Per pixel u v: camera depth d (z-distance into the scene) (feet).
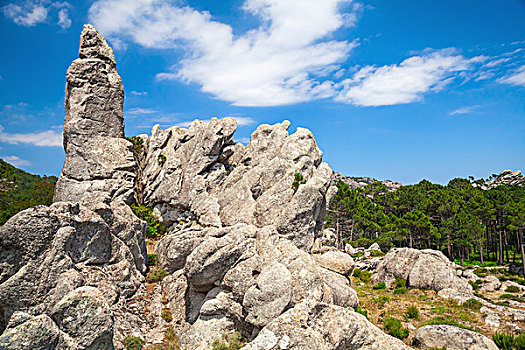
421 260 151.94
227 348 82.53
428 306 123.85
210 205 127.03
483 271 219.00
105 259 89.86
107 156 124.67
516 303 128.36
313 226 126.52
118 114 130.93
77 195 117.80
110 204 107.24
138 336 81.92
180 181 136.67
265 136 147.13
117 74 133.59
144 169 147.33
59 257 72.84
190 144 144.87
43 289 68.74
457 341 87.61
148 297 96.17
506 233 297.53
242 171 136.87
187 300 97.91
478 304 121.39
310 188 123.85
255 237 98.73
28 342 55.72
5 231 66.39
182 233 112.47
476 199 316.81
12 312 65.41
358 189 446.60
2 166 257.75
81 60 125.90
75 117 122.72
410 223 285.43
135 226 104.47
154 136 151.74
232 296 91.09
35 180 280.51
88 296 65.77
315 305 76.59
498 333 94.63
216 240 94.22
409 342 95.35
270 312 79.30
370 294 144.66
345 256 126.52
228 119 141.38
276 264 86.02
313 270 89.10
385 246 296.10
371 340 76.69
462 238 269.64
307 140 143.54
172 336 87.35
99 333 64.54
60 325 62.54
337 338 72.13
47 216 72.74
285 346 67.41
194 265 92.02
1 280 65.82
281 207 125.18
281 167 133.28
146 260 110.11
